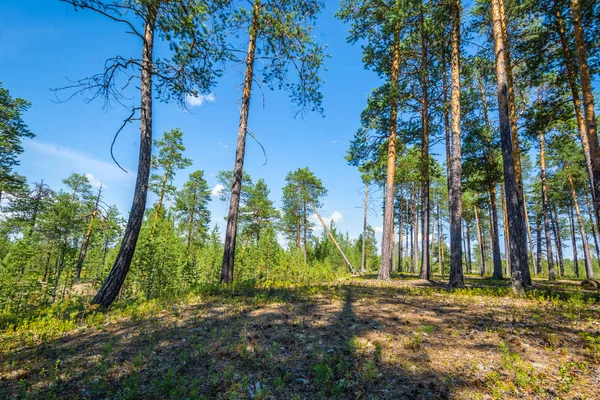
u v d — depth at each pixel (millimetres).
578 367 3520
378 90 15227
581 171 24188
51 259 20703
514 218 9711
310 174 34688
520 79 15531
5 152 22859
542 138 22625
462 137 19422
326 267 27500
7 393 3240
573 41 12289
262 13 10773
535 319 5457
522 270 12320
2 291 11398
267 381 3367
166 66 8086
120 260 7789
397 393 3127
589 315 5715
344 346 4301
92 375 3596
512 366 3523
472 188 21703
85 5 5336
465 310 6508
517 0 13562
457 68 11750
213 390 3191
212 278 21094
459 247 10961
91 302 7402
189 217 33125
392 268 32500
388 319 5766
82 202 31922
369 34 14828
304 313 6238
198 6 6824
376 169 18125
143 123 8398
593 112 8414
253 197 35500
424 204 16219
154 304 7480
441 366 3691
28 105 23188
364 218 33031
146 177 8375
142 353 4195
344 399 3031
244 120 11414
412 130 17750
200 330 5098
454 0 12164
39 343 4895
